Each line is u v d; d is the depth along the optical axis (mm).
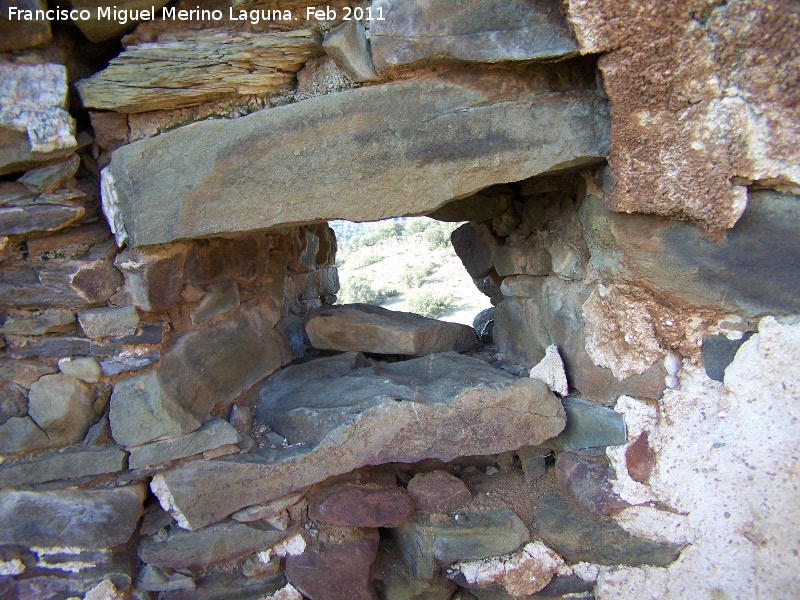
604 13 1401
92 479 1805
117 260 1710
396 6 1510
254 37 1627
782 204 1509
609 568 1983
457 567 2057
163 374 1812
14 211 1602
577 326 1980
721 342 1700
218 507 1888
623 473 1896
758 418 1687
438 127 1619
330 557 1997
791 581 1709
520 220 2393
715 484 1784
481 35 1512
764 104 1419
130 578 1876
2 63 1574
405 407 1880
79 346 1751
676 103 1466
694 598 1882
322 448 1891
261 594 2010
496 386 1928
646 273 1683
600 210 1706
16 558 1799
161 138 1626
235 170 1641
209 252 1976
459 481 2100
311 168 1645
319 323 2551
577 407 2004
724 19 1379
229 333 2133
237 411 2066
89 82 1635
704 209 1521
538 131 1620
